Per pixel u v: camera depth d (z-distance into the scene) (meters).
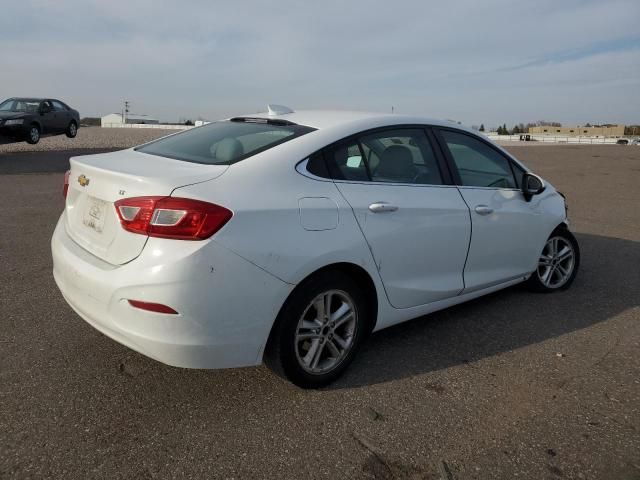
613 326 4.24
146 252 2.62
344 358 3.29
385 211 3.32
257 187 2.87
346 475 2.45
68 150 17.80
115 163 3.13
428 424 2.86
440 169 3.87
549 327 4.20
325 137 3.29
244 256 2.68
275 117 3.69
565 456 2.62
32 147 18.59
